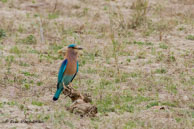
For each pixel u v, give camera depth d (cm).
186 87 2348
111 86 2380
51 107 2020
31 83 2408
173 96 2216
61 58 2975
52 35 3588
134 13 3947
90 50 3131
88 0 4875
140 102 2130
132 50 3172
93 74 2622
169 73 2631
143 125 1792
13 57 2877
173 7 4550
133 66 2806
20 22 3922
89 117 1894
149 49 3209
